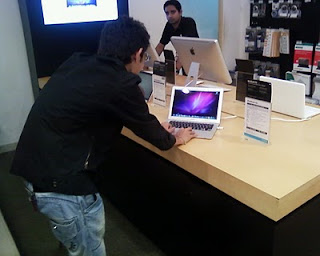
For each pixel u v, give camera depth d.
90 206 1.41
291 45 4.19
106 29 1.38
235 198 1.32
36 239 2.29
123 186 2.32
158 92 2.20
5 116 3.64
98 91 1.26
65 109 1.28
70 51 3.50
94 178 1.41
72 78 1.33
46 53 3.39
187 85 2.41
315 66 3.88
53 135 1.30
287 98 1.91
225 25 4.75
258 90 1.51
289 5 4.04
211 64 2.30
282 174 1.29
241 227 1.39
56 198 1.33
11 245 1.84
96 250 1.49
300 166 1.34
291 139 1.62
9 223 2.46
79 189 1.33
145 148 1.94
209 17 4.65
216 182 1.39
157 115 2.02
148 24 4.22
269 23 4.36
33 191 1.37
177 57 2.95
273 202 1.15
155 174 1.91
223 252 1.54
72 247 1.46
